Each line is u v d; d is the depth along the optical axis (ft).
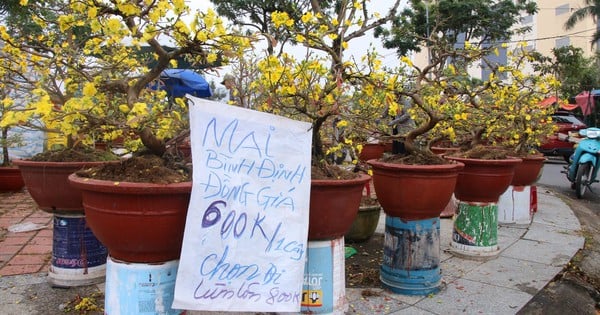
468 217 13.85
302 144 7.89
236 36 7.63
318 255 8.62
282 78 8.84
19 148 23.49
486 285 11.68
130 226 6.81
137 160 7.77
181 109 10.20
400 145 15.24
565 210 21.22
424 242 10.95
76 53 10.17
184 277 6.86
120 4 6.97
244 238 7.29
